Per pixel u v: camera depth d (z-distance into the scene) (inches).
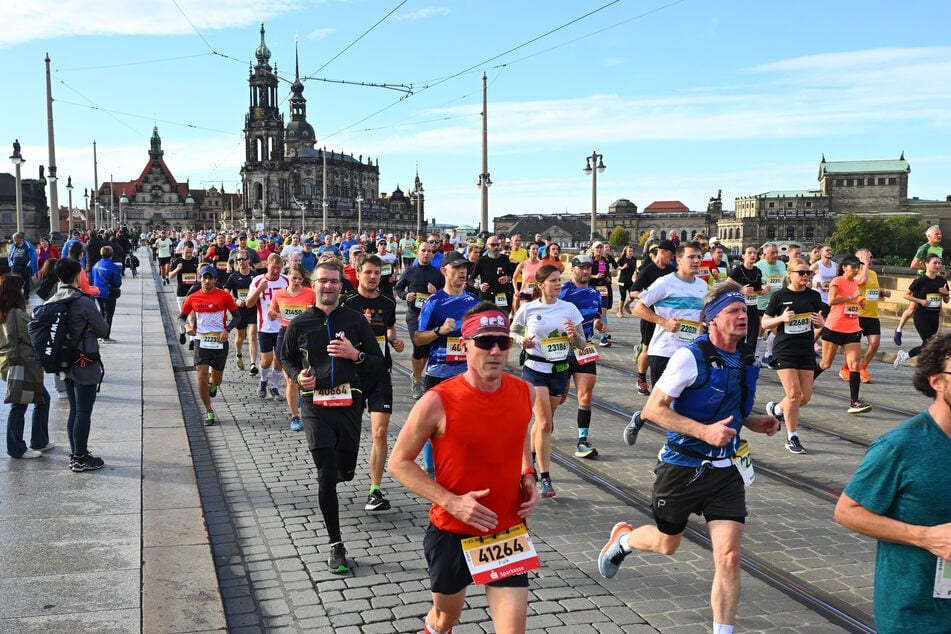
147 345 684.7
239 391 538.9
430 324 344.2
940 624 130.6
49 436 389.4
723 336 197.6
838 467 364.8
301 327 264.2
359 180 7682.1
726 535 189.5
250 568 251.0
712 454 195.2
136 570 235.9
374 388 306.3
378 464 305.1
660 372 376.2
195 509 289.1
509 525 167.2
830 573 248.4
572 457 381.4
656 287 374.9
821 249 650.8
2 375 345.4
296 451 389.4
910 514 130.6
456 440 161.9
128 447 370.3
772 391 541.3
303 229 6535.4
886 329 861.2
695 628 211.0
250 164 6953.7
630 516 300.8
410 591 233.6
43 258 1152.8
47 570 235.1
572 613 219.5
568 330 335.0
